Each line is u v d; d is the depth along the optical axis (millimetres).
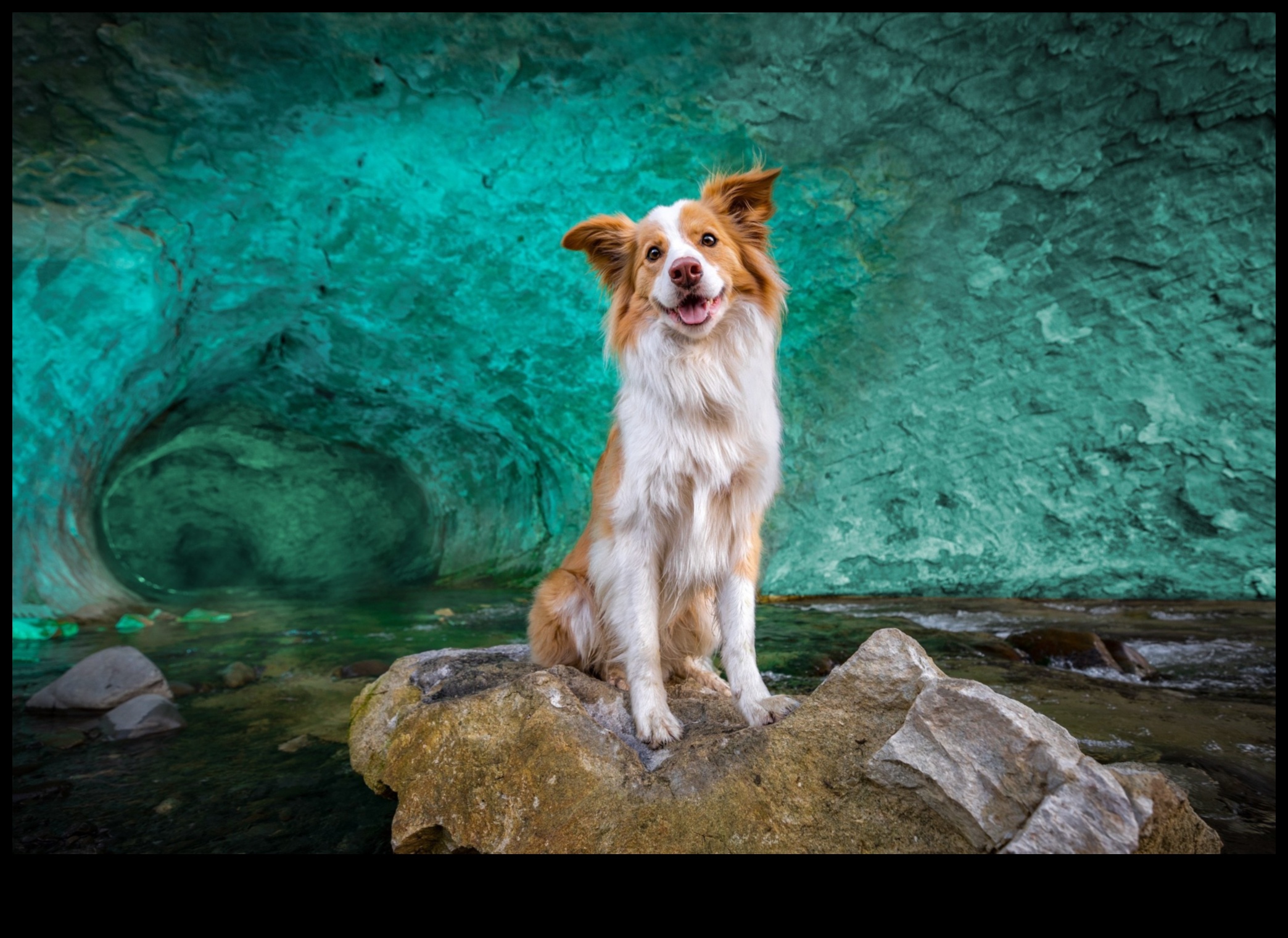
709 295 2072
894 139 7121
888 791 1600
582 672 2400
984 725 1546
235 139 6855
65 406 7480
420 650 5254
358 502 16125
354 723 2697
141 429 9914
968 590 7805
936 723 1586
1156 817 1476
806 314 8266
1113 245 7020
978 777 1502
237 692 3938
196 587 14484
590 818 1760
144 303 7375
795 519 8430
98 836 2078
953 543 7875
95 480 9016
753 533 2248
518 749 1942
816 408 8477
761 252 2475
